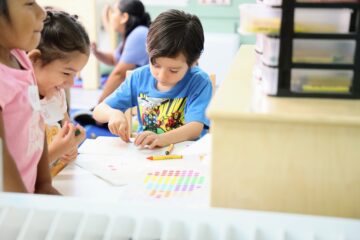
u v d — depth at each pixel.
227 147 0.64
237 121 0.62
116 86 2.41
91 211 0.57
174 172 1.03
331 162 0.62
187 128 1.35
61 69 1.12
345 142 0.61
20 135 0.88
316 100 0.66
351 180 0.62
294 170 0.63
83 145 1.24
